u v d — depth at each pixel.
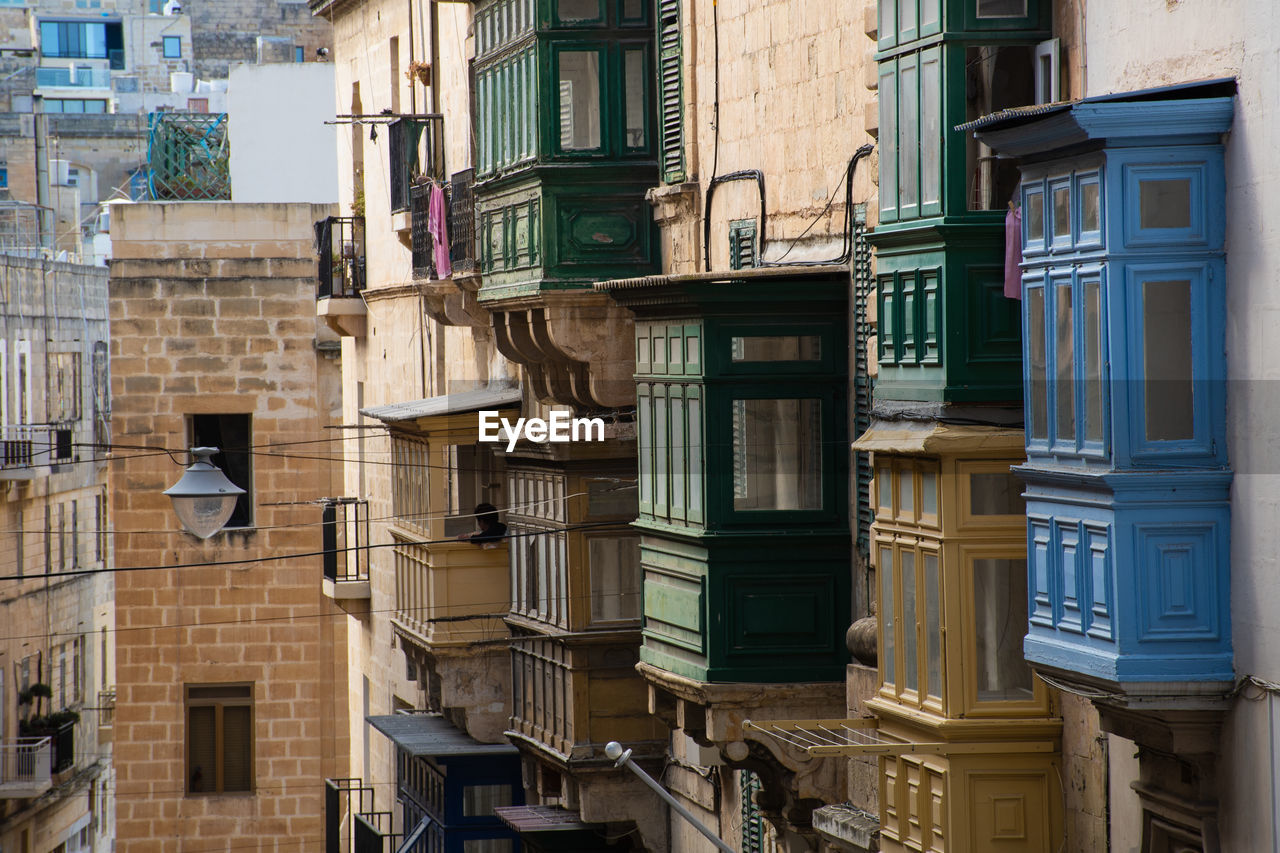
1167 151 37.16
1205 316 37.19
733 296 52.19
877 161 48.62
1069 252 38.56
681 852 64.81
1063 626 39.12
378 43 97.44
